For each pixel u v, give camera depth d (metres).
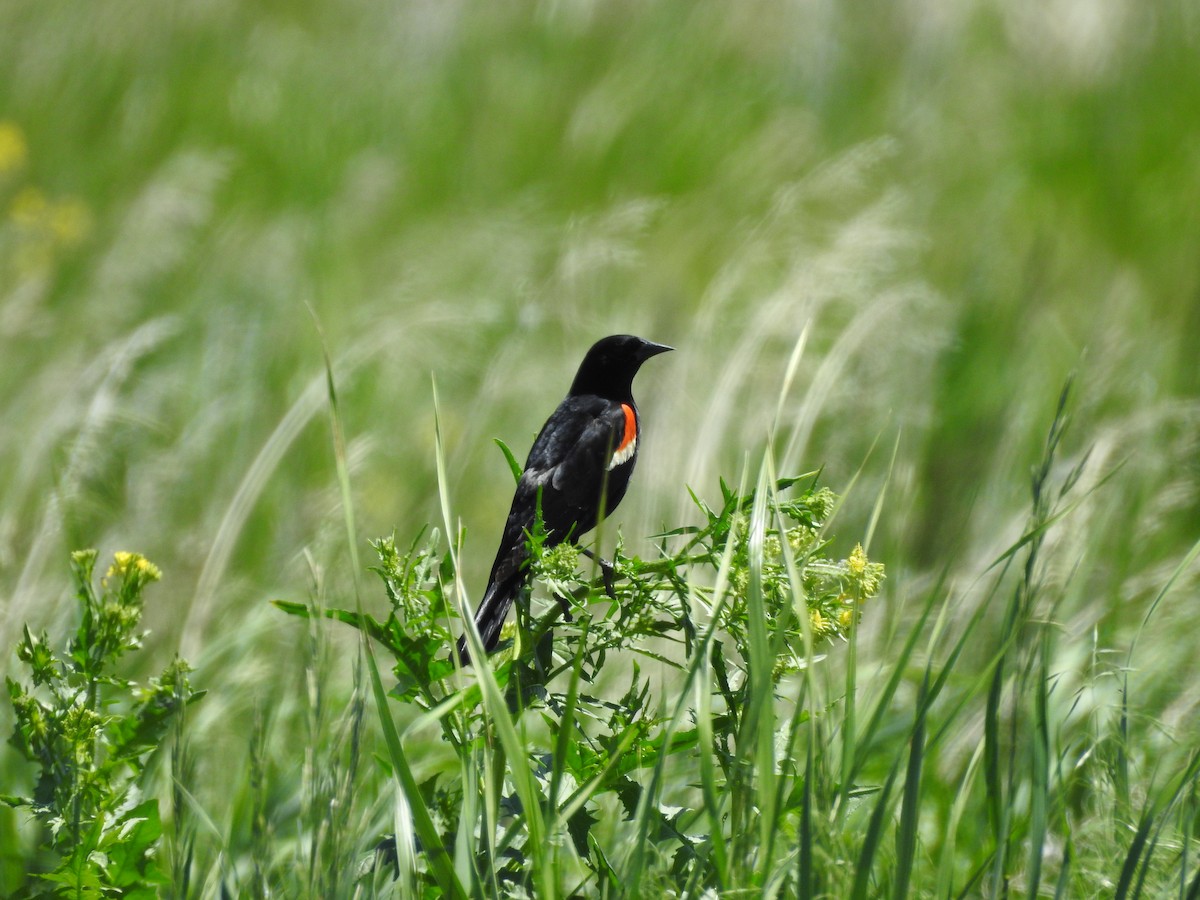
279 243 15.62
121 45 21.48
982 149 18.27
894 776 4.55
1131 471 10.16
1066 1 20.41
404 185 18.47
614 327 12.68
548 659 4.91
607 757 4.95
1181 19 20.06
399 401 12.46
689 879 4.70
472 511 11.38
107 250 15.22
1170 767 6.73
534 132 19.66
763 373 11.06
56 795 5.20
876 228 12.56
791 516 4.96
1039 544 4.99
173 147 19.86
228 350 13.45
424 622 4.95
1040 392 11.87
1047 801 5.08
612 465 7.25
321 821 4.57
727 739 4.90
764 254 13.10
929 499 10.52
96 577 9.05
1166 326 13.14
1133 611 8.95
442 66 21.70
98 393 10.34
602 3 22.20
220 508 10.74
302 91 20.98
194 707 7.98
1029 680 5.27
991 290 13.95
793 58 20.78
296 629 8.58
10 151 19.28
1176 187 16.62
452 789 5.44
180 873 5.04
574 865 6.04
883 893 4.88
